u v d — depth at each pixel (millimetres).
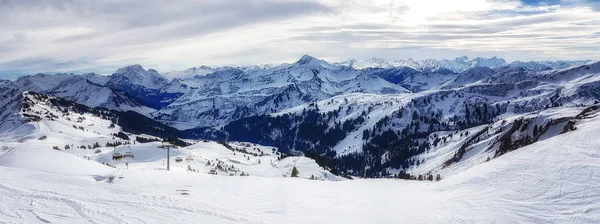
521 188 20469
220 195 26828
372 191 29109
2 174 24484
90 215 14930
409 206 21875
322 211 21672
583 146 25969
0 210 14039
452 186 25734
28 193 17547
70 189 20516
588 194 17391
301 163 152500
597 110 120250
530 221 16172
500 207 18344
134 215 15969
